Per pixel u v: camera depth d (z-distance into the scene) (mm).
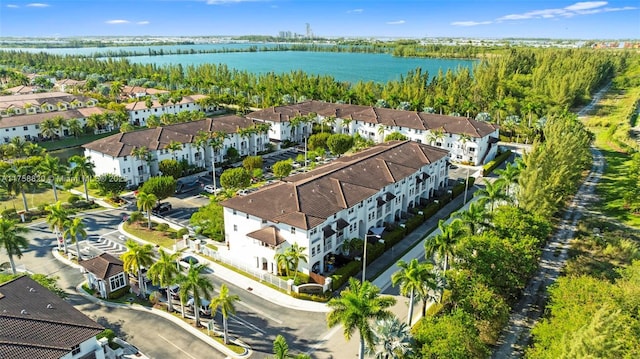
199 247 70688
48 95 178000
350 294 41719
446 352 39562
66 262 67625
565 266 66812
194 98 190625
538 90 189875
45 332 40500
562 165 84500
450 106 169125
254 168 107562
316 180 71812
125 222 81562
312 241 61312
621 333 40938
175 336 50812
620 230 77188
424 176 89562
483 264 53781
